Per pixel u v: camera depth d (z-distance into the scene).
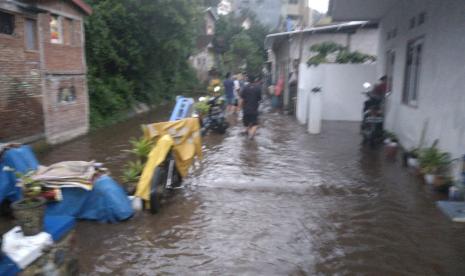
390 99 11.61
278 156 9.30
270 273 4.30
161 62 21.06
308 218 5.70
